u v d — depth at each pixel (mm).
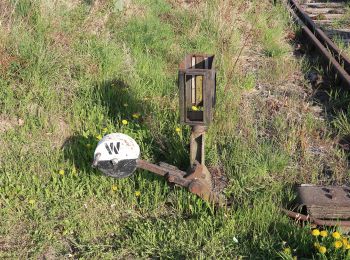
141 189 3654
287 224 3244
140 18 6551
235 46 6219
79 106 4473
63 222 3361
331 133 4410
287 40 6957
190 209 3465
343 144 4266
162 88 4984
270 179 3807
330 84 5375
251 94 5188
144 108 4598
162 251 3111
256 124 4562
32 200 3484
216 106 4555
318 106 4961
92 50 5230
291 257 2932
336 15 7949
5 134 4133
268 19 7477
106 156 3262
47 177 3773
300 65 5863
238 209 3383
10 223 3371
